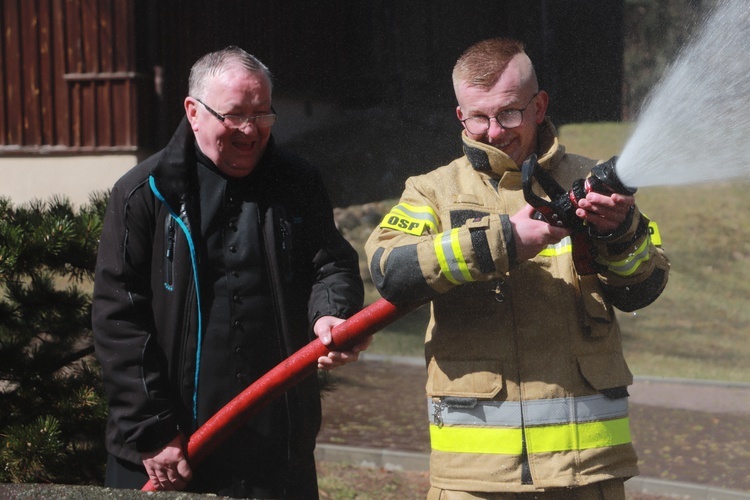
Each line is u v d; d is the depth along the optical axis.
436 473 5.48
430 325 5.72
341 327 5.43
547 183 4.95
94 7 25.00
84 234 8.12
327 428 14.01
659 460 12.77
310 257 6.10
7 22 25.50
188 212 5.71
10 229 7.91
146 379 5.60
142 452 5.59
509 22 36.59
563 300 5.36
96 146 25.30
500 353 5.31
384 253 5.24
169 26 26.06
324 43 37.50
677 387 16.73
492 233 4.89
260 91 5.62
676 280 24.69
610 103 35.38
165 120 25.64
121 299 5.68
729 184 30.94
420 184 5.66
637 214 5.05
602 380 5.34
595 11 34.69
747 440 13.58
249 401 5.55
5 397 7.91
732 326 21.03
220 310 5.74
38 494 3.74
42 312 8.28
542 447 5.22
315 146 34.72
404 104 37.53
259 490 5.83
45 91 25.47
